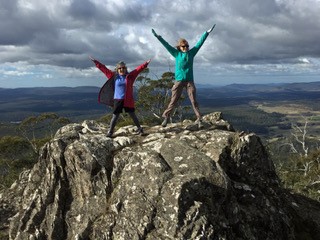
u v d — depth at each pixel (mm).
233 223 9953
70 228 10742
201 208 9297
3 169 43562
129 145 12055
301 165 44906
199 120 13578
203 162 10469
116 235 9750
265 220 10602
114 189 10602
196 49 13359
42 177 12672
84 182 11094
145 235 9414
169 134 13055
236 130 14023
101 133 13969
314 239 11992
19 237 11047
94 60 12961
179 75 13375
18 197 13688
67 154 11383
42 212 11250
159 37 13047
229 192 10180
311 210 13180
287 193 13516
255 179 11695
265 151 12234
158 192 9805
